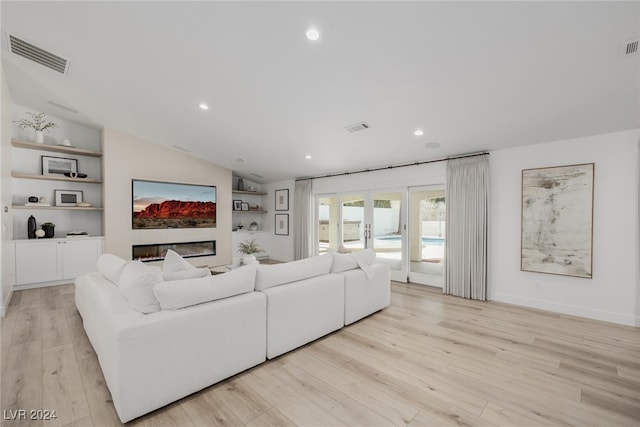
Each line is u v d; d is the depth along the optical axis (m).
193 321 1.85
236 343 2.08
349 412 1.72
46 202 4.78
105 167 4.96
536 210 3.62
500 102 2.90
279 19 2.18
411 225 4.98
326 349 2.54
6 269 3.54
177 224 5.85
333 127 3.94
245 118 3.98
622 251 3.10
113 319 1.68
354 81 2.84
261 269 2.38
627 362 2.32
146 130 4.92
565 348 2.56
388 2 1.93
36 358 2.29
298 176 6.88
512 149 3.85
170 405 1.78
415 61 2.45
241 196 7.86
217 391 1.93
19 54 3.04
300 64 2.68
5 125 3.48
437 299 4.06
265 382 2.04
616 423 1.64
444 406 1.78
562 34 2.01
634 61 2.17
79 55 2.97
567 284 3.44
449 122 3.42
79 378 2.02
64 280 4.64
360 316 3.22
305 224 6.72
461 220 4.20
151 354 1.67
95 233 5.27
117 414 1.67
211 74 3.02
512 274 3.84
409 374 2.14
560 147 3.48
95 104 4.14
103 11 2.33
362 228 5.71
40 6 2.34
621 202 3.10
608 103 2.70
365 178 5.61
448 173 4.36
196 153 5.91
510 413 1.72
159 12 2.26
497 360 2.35
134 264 2.17
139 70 3.10
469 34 2.10
